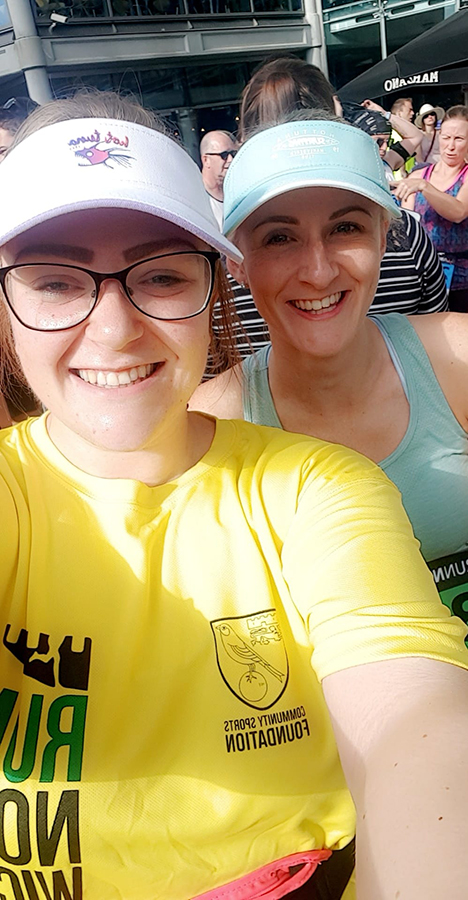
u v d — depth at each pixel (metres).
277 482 0.38
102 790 0.33
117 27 3.20
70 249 0.33
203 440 0.40
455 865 0.23
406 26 3.58
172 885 0.34
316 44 3.83
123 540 0.36
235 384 0.62
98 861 0.33
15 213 0.33
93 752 0.33
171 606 0.36
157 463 0.38
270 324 0.58
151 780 0.33
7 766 0.34
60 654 0.35
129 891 0.34
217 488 0.38
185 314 0.35
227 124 3.70
